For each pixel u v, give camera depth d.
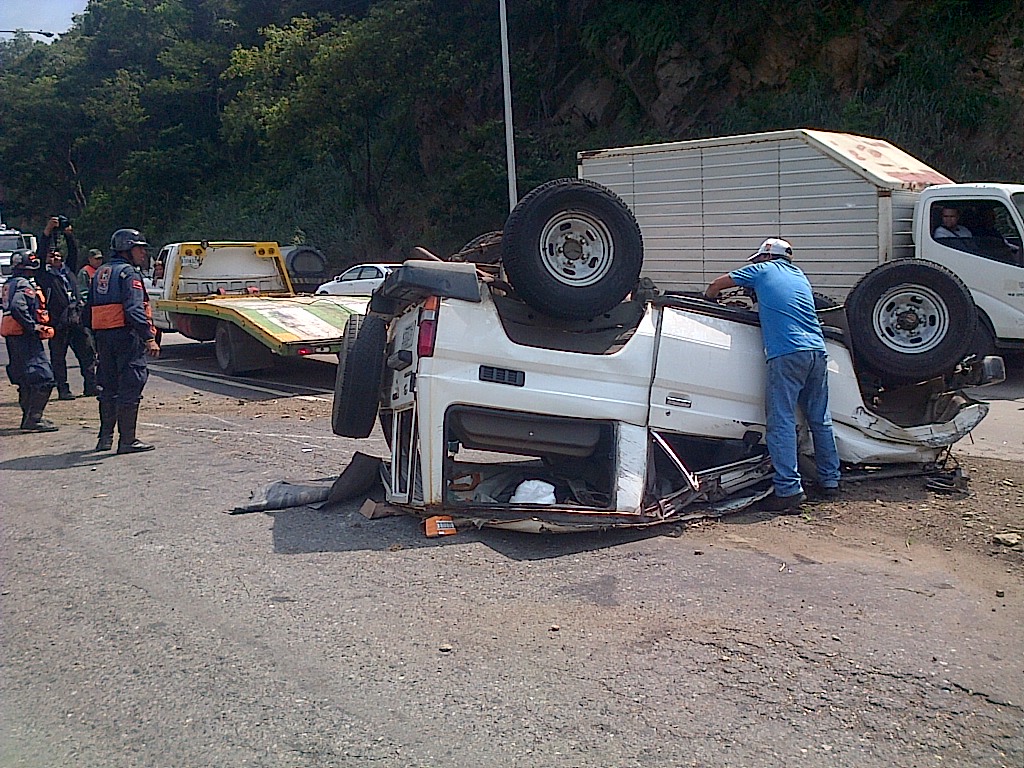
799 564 5.55
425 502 6.13
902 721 3.79
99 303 8.91
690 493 6.41
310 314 14.37
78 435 10.05
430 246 31.36
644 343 6.32
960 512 6.45
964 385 7.41
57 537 6.39
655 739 3.68
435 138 34.25
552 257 6.11
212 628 4.82
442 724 3.83
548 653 4.44
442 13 31.23
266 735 3.79
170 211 48.41
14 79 58.25
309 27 35.38
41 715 4.01
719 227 14.28
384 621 4.83
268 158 43.75
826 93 25.12
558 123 31.33
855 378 6.99
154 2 60.62
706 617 4.80
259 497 7.01
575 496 6.31
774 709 3.89
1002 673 4.18
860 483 7.06
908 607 4.91
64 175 56.50
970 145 22.20
